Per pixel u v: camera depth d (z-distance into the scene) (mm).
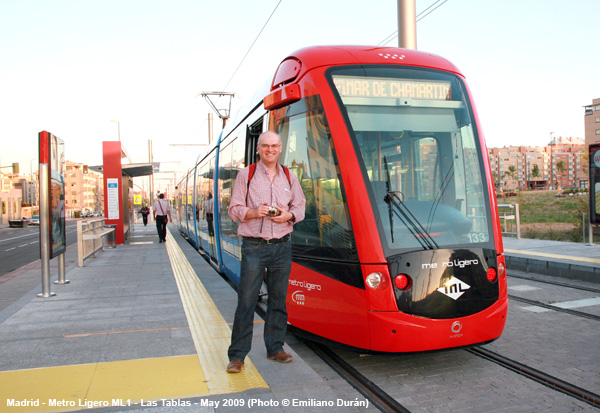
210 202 12047
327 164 4949
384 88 5168
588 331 5977
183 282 9109
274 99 5738
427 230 4668
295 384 3816
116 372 4160
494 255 4801
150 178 64312
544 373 4566
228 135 9688
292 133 5539
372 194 4703
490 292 4691
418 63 5426
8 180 119750
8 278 11070
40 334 5469
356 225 4609
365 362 5027
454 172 5094
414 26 9734
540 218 33469
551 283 9117
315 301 5000
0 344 5070
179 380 3939
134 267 11523
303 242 5227
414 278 4453
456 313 4504
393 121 5066
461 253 4637
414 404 3984
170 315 6336
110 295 7844
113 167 19000
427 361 5027
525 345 5477
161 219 19797
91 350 4832
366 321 4469
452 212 4875
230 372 4051
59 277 9086
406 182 4902
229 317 6309
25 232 44312
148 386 3820
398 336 4359
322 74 5172
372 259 4488
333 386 4391
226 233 9453
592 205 12719
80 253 11688
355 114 5000
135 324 5875
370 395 4164
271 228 4059
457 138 5238
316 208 5090
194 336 5293
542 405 3928
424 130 5133
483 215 4992
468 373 4664
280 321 4344
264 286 7574
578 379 4461
